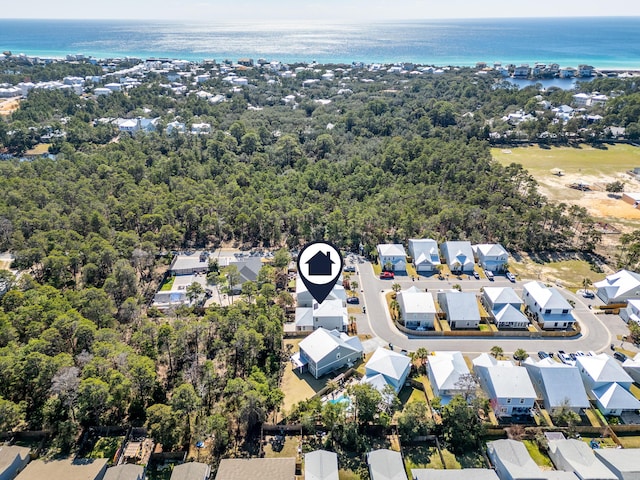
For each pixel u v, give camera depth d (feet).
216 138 579.48
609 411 206.59
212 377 211.20
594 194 484.74
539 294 284.00
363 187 458.09
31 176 428.56
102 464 167.84
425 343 257.55
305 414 192.85
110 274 302.66
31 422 194.70
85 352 207.72
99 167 447.42
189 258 342.23
